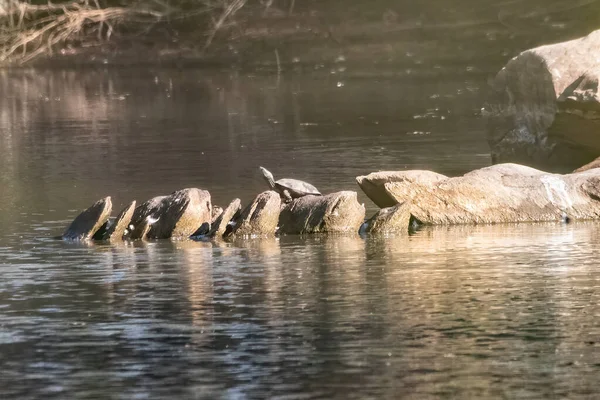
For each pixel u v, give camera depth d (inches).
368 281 759.7
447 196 1016.9
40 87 2940.5
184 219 974.4
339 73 3058.6
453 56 3097.9
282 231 988.6
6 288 759.1
